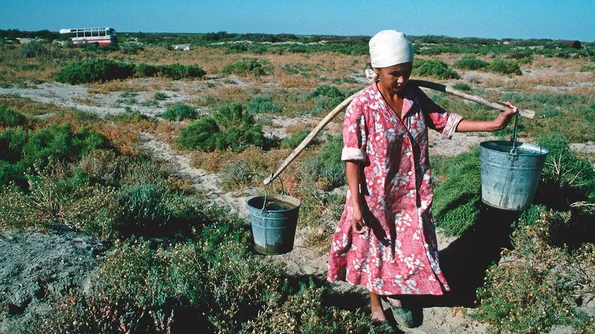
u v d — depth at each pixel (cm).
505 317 340
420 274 320
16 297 332
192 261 364
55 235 421
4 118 1165
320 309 339
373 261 324
